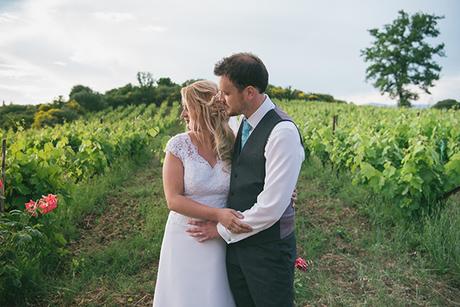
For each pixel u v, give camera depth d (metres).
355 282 4.11
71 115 42.59
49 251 4.25
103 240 5.34
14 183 4.84
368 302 3.70
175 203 2.50
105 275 4.20
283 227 2.45
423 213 5.38
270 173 2.31
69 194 5.36
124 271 4.30
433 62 59.94
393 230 5.39
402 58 59.50
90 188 7.36
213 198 2.56
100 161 8.62
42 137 11.24
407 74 59.72
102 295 3.85
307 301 3.76
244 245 2.46
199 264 2.56
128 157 11.75
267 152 2.34
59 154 6.96
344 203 6.57
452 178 5.44
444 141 7.80
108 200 7.28
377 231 5.18
